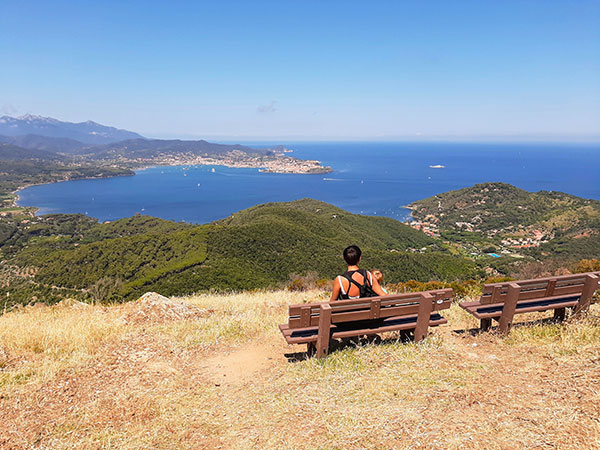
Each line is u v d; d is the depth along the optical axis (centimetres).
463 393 331
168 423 331
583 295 479
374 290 437
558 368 359
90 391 401
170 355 509
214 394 390
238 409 351
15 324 643
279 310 804
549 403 301
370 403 329
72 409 361
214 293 1425
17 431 321
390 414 308
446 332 518
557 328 463
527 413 291
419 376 371
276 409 340
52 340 535
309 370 407
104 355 501
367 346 452
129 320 675
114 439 308
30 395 387
